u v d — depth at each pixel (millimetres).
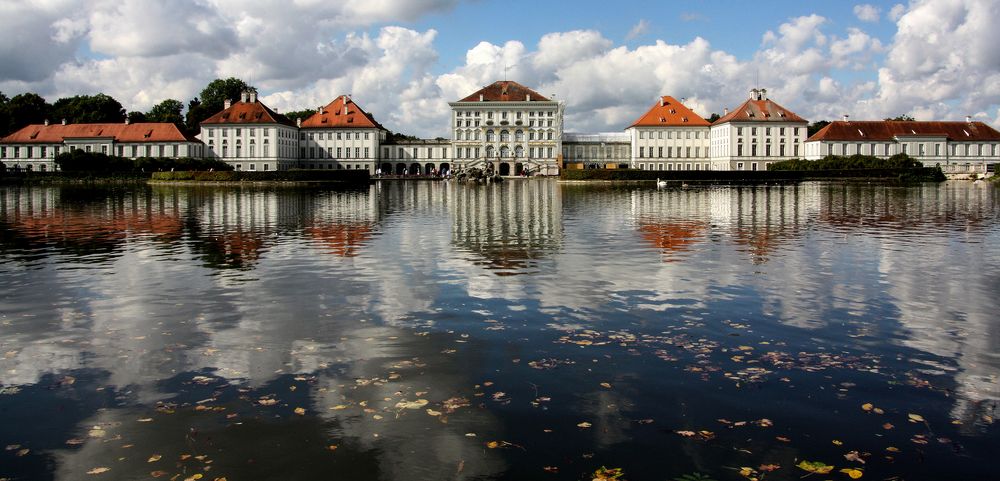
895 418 10992
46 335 15688
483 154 178500
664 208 53781
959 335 15391
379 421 11000
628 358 13859
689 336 15367
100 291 20469
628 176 120438
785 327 16094
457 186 107125
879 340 15008
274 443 10297
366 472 9477
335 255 27672
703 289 20391
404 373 13086
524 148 178125
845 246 29891
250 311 17844
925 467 9500
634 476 9328
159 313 17688
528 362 13656
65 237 34406
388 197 73375
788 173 121625
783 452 9938
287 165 175500
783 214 47375
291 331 15930
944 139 165125
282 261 26109
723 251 28375
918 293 19781
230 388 12383
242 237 34250
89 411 11461
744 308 17969
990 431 10516
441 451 10047
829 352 14195
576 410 11367
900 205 56969
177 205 59906
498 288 20641
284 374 13070
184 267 24781
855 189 90000
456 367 13391
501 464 9672
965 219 43156
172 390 12312
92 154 135500
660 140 182250
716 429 10656
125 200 68188
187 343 15039
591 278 22203
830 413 11180
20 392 12289
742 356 13945
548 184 113938
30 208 56000
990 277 22250
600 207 55188
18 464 9742
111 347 14773
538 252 28203
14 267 24891
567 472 9445
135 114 198875
